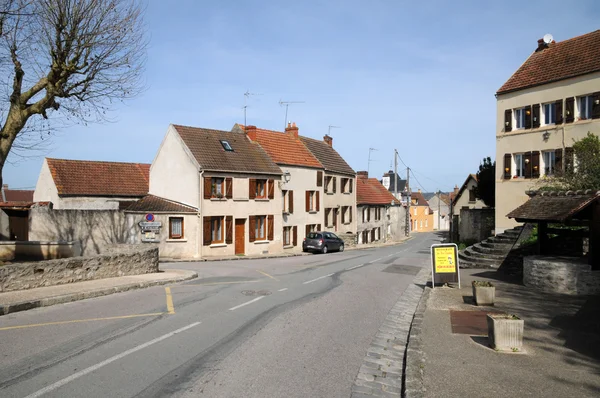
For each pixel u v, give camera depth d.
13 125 13.27
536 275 13.23
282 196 34.75
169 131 30.02
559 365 6.80
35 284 12.40
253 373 6.47
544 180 22.56
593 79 22.84
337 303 12.09
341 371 6.74
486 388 5.91
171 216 27.80
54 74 13.66
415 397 5.62
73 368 6.45
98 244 26.16
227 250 29.61
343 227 44.81
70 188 32.72
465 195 45.72
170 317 9.85
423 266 22.42
